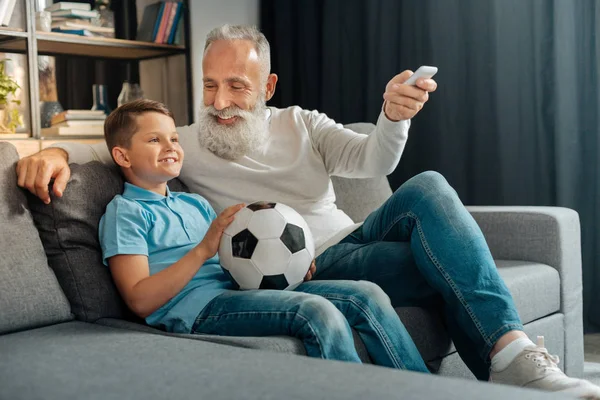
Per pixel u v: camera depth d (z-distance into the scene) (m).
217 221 1.49
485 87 3.17
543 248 2.18
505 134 3.10
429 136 3.35
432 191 1.63
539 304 2.03
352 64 3.61
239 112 1.85
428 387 0.91
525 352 1.45
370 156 1.87
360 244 1.77
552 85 2.96
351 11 3.58
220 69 1.84
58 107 3.45
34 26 3.09
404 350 1.45
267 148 1.96
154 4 3.62
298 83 3.82
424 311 1.68
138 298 1.42
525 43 3.04
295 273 1.49
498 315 1.51
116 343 1.24
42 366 1.09
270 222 1.48
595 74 2.87
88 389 0.95
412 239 1.62
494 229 2.27
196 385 0.94
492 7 3.11
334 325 1.33
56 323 1.47
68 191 1.53
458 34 3.23
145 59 3.78
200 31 3.79
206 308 1.46
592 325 2.96
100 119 3.42
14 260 1.41
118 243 1.46
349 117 3.63
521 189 3.08
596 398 1.35
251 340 1.30
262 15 3.94
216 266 1.62
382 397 0.87
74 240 1.52
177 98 3.71
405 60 3.40
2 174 1.47
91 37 3.29
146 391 0.92
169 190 1.74
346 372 0.99
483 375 1.65
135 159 1.58
